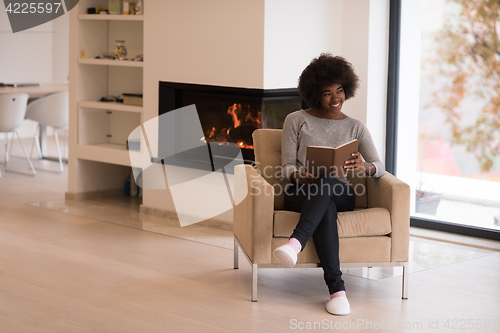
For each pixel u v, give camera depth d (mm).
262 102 3789
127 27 4926
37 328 2348
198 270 3188
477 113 3967
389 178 2848
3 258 3293
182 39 4168
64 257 3355
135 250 3549
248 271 3195
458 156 4078
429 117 4176
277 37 3809
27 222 4168
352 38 4227
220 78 3986
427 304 2725
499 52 3834
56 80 9016
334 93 2900
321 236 2637
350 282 3027
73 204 4832
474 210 4043
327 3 4129
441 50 4074
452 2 3994
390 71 4254
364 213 2707
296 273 3176
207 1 3986
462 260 3475
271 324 2449
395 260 2748
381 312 2613
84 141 5000
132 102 4695
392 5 4188
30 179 5828
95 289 2834
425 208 4277
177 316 2514
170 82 4242
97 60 4758
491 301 2779
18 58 8602
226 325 2426
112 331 2336
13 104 5738
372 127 4262
